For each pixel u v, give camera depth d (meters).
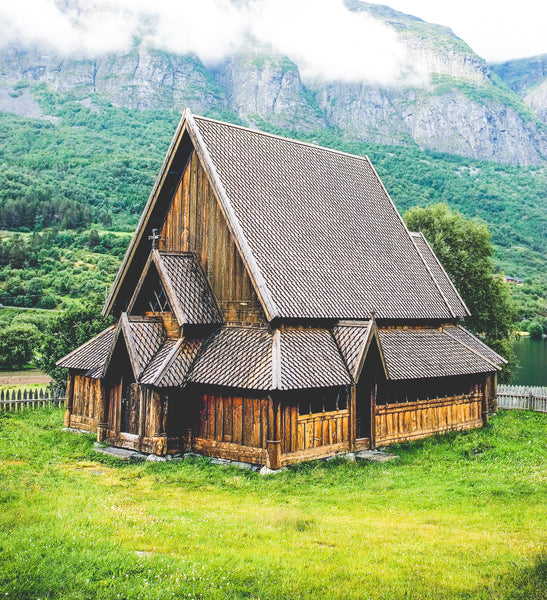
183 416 31.42
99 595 14.51
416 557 17.27
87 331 47.69
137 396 32.38
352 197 42.47
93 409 36.50
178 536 18.25
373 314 32.53
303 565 16.48
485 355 44.22
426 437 37.38
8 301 132.88
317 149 42.62
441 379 38.62
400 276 40.97
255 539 18.48
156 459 30.25
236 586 15.23
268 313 30.34
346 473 29.02
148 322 33.06
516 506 23.08
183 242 35.44
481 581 15.67
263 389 28.03
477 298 70.69
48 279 153.75
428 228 75.75
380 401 34.81
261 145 38.25
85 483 25.39
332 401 31.53
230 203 33.16
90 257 188.75
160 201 36.09
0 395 43.81
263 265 31.92
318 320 32.72
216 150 35.06
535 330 154.12
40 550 16.33
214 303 33.47
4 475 25.12
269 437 28.39
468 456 33.16
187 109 35.28
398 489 26.14
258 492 25.56
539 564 16.47
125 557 16.25
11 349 77.69
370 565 16.69
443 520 21.41
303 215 37.16
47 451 31.41
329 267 35.88
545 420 47.75
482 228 73.50
